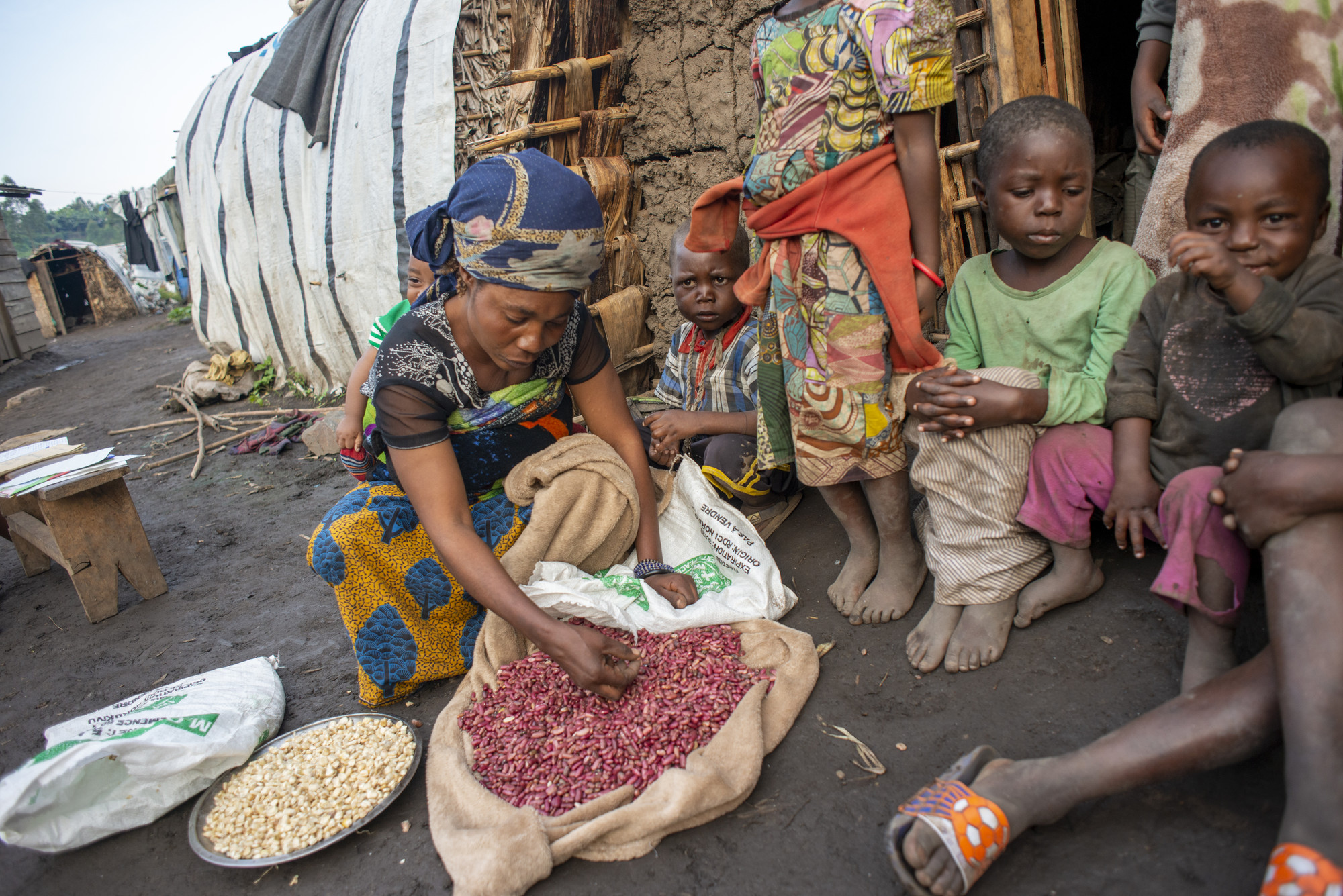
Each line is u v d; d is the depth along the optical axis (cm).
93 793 216
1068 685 207
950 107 378
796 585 284
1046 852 164
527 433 260
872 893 165
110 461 365
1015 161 209
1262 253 184
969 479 226
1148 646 212
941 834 150
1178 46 241
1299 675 137
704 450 332
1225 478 160
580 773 199
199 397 801
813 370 237
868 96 216
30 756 269
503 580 217
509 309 205
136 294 2239
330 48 603
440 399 230
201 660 312
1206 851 157
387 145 547
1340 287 183
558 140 431
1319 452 153
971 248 350
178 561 421
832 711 218
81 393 1077
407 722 243
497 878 172
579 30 417
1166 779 153
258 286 764
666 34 411
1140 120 271
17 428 911
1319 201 182
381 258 584
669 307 459
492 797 195
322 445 573
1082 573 228
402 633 253
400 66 525
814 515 326
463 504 230
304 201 660
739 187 255
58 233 12200
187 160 829
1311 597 141
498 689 230
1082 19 453
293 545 421
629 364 460
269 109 682
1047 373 237
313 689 276
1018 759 189
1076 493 217
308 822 203
